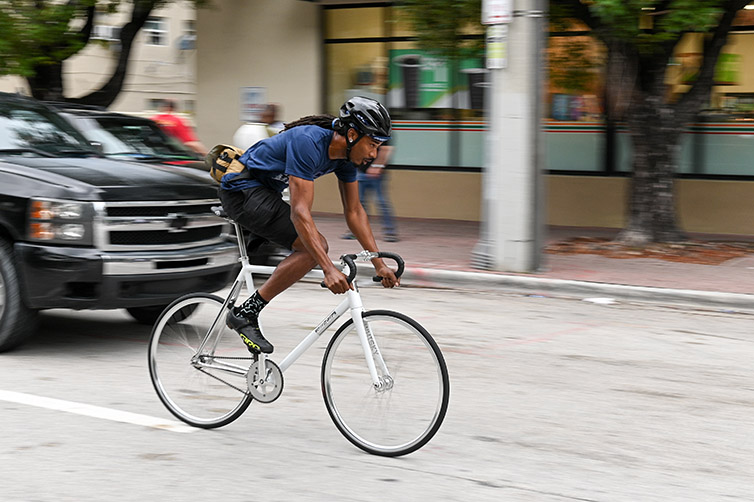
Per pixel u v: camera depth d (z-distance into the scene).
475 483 4.44
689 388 6.33
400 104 16.94
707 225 14.82
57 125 8.34
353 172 4.90
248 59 17.98
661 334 8.19
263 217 4.84
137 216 6.94
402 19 12.52
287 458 4.77
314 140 4.64
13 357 6.98
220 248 7.44
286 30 17.58
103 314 8.77
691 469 4.70
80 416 5.46
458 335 8.02
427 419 4.69
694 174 14.88
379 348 4.78
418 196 16.86
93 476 4.47
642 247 12.77
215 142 18.42
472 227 15.54
